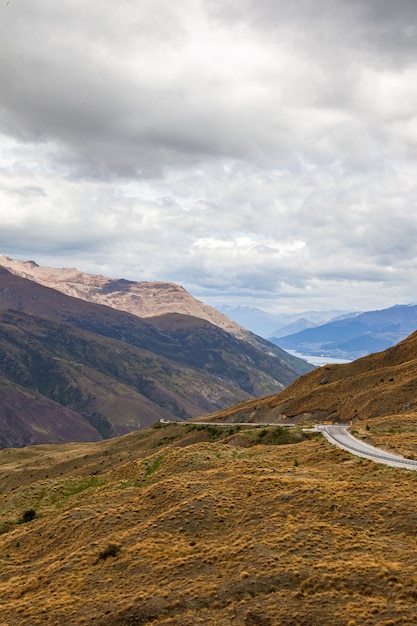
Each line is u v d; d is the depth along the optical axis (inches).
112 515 2171.5
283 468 2513.5
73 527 2199.8
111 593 1480.1
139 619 1305.4
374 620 1115.9
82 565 1745.8
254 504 1948.8
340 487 1995.6
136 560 1660.9
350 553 1460.4
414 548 1449.3
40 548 2166.6
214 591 1364.4
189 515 1937.7
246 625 1188.5
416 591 1197.1
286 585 1336.1
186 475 2524.6
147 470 3415.4
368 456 2635.3
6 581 1868.8
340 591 1253.7
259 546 1557.6
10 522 2982.3
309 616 1172.5
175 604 1336.1
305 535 1594.5
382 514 1705.2
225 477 2409.0
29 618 1421.0
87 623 1331.2
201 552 1642.5
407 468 2284.7
